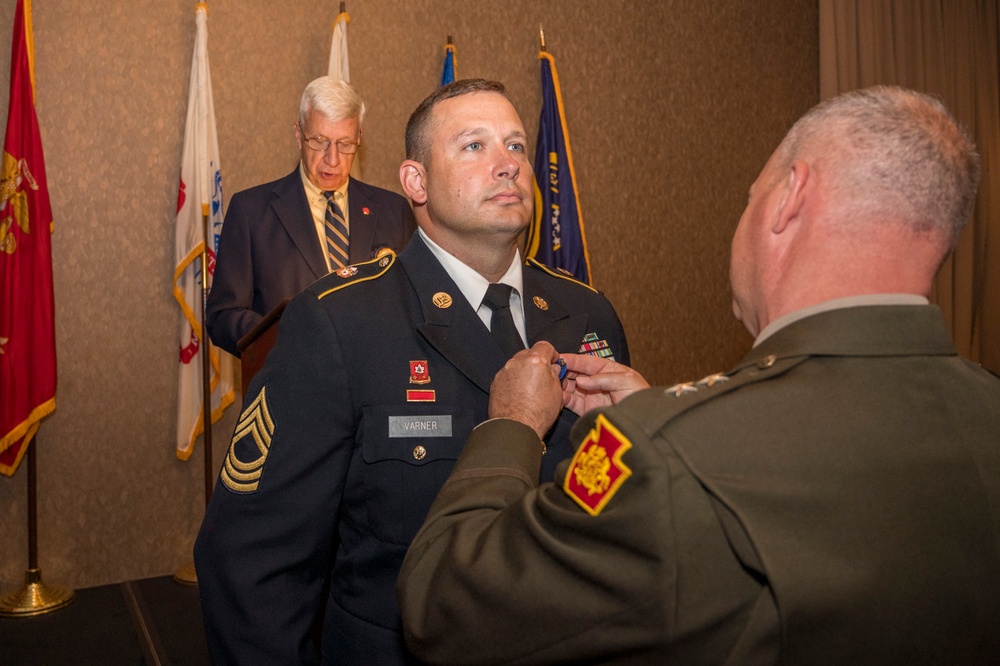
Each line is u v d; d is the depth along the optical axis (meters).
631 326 4.53
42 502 3.29
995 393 0.80
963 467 0.74
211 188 3.37
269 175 3.63
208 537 1.20
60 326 3.30
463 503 0.87
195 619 3.04
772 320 0.84
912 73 5.18
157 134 3.42
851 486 0.70
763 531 0.67
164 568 3.50
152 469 3.47
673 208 4.64
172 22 3.43
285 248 2.99
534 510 0.77
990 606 0.71
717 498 0.67
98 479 3.39
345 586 1.20
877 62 5.05
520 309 1.34
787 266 0.82
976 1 5.42
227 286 2.92
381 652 1.13
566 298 1.44
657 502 0.68
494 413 1.03
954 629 0.70
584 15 4.32
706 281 4.77
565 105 4.28
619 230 4.46
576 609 0.71
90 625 2.98
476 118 1.24
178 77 3.45
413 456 1.16
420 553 0.86
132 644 2.83
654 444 0.70
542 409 1.01
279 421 1.18
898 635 0.68
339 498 1.18
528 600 0.73
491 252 1.28
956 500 0.72
